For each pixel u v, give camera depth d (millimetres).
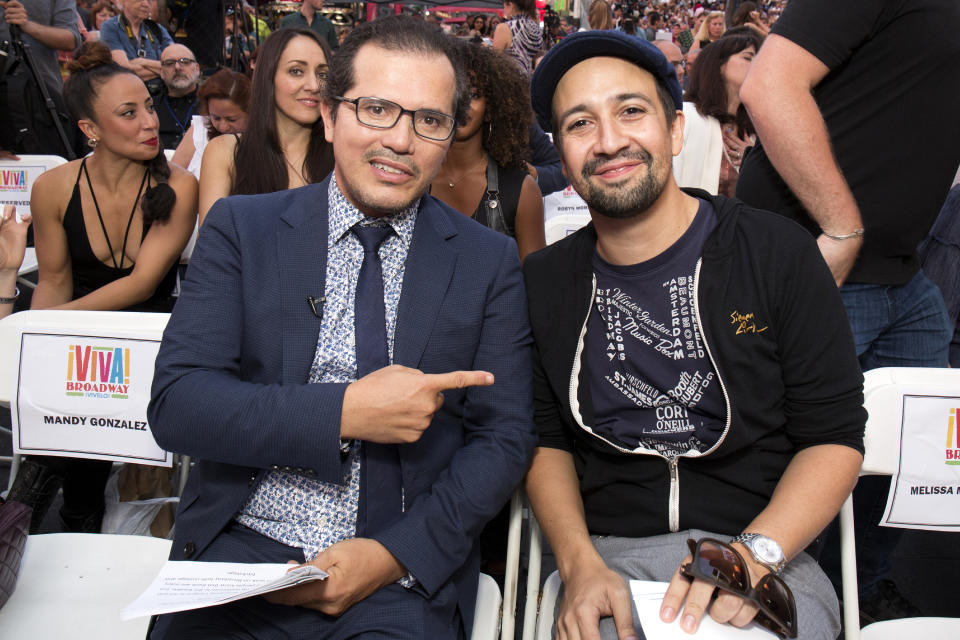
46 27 5035
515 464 1611
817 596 1539
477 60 2586
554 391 1739
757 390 1576
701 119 3551
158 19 6406
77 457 1938
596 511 1739
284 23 8016
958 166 1982
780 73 1854
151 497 2285
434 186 2727
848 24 1807
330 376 1574
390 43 1495
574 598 1472
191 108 5668
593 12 6871
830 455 1554
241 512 1581
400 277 1631
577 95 1587
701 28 7965
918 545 2916
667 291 1620
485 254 1692
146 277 2742
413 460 1583
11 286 2205
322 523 1542
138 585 1735
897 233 1971
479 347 1676
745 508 1612
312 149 2834
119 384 1896
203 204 2840
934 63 1833
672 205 1620
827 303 1554
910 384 1665
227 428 1417
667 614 1349
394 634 1450
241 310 1581
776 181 2080
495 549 2584
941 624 1665
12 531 1542
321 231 1606
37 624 1602
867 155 1925
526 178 2773
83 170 2736
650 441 1645
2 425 3559
